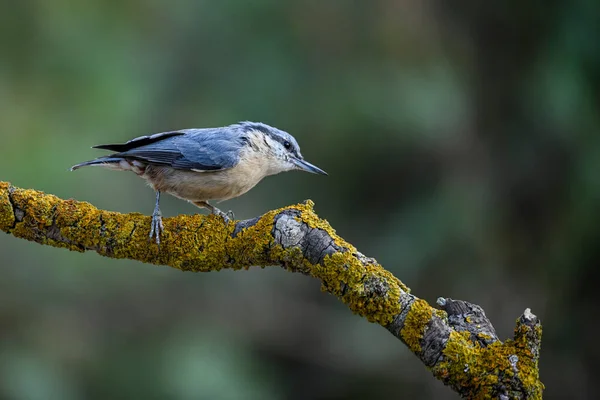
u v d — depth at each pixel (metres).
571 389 11.69
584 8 11.44
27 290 12.23
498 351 5.48
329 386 13.58
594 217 11.73
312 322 14.19
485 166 12.91
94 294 12.77
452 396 13.02
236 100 13.00
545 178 12.33
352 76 13.19
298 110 13.00
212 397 11.70
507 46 12.45
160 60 13.18
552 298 12.16
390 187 13.27
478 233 12.66
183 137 8.18
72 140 12.06
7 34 12.11
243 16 13.25
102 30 12.70
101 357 12.21
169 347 12.42
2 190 6.52
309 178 13.37
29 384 11.21
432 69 13.50
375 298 5.69
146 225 6.41
